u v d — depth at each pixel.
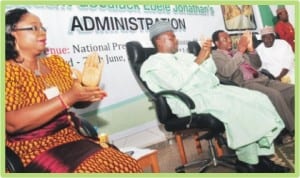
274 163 2.68
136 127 3.36
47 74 1.79
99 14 3.09
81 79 1.77
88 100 1.67
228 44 3.84
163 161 3.20
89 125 1.93
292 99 3.51
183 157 3.04
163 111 2.68
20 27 1.71
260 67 4.25
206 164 2.80
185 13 3.96
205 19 4.22
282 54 4.21
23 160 1.58
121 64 3.23
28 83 1.66
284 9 5.08
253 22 4.90
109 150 1.67
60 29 2.80
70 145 1.67
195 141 3.44
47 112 1.55
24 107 1.58
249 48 4.20
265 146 2.57
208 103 2.61
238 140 2.49
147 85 2.85
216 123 2.53
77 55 2.90
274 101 3.24
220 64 3.52
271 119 2.51
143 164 2.23
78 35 2.92
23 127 1.54
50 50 2.71
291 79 4.18
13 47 1.70
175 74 2.79
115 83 3.18
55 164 1.54
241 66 3.67
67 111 1.78
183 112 2.64
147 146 3.44
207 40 3.03
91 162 1.55
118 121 3.20
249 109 2.55
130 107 3.30
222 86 2.92
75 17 2.91
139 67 2.90
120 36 3.24
